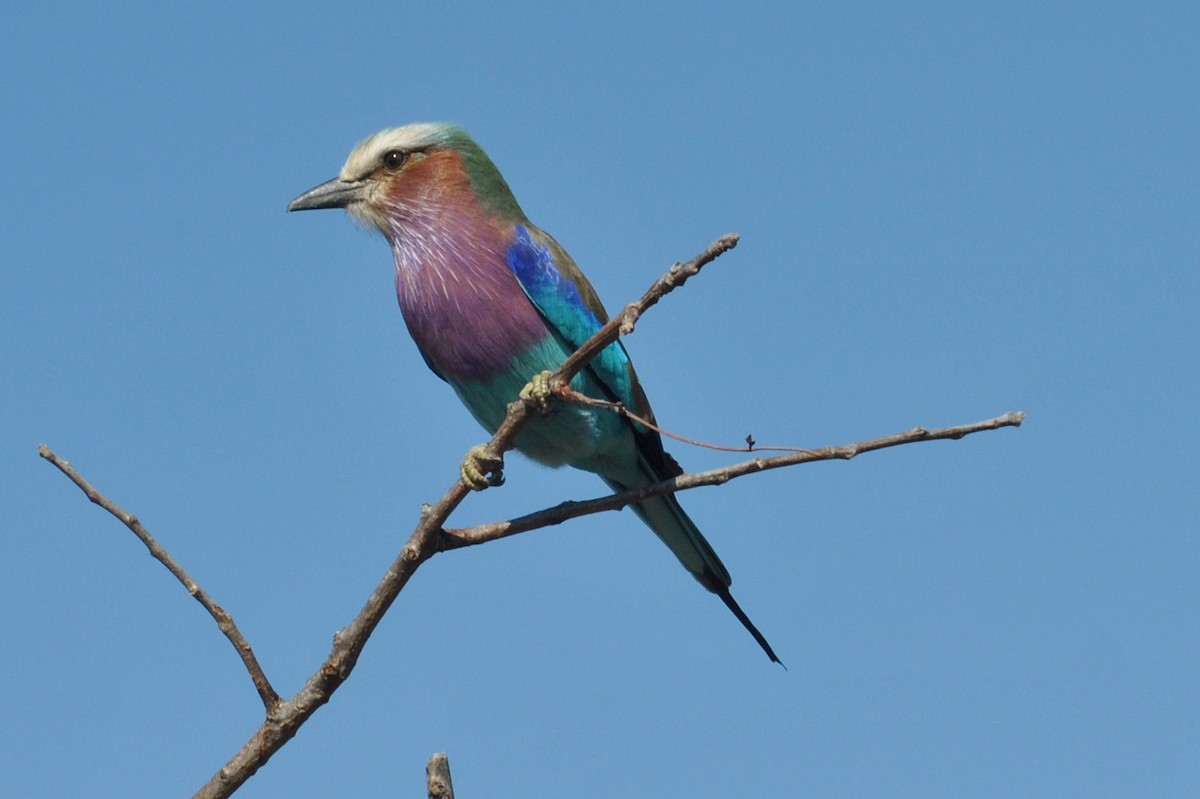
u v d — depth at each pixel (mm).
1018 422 7809
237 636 7633
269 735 7641
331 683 7742
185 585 7531
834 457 8023
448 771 6797
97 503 7504
